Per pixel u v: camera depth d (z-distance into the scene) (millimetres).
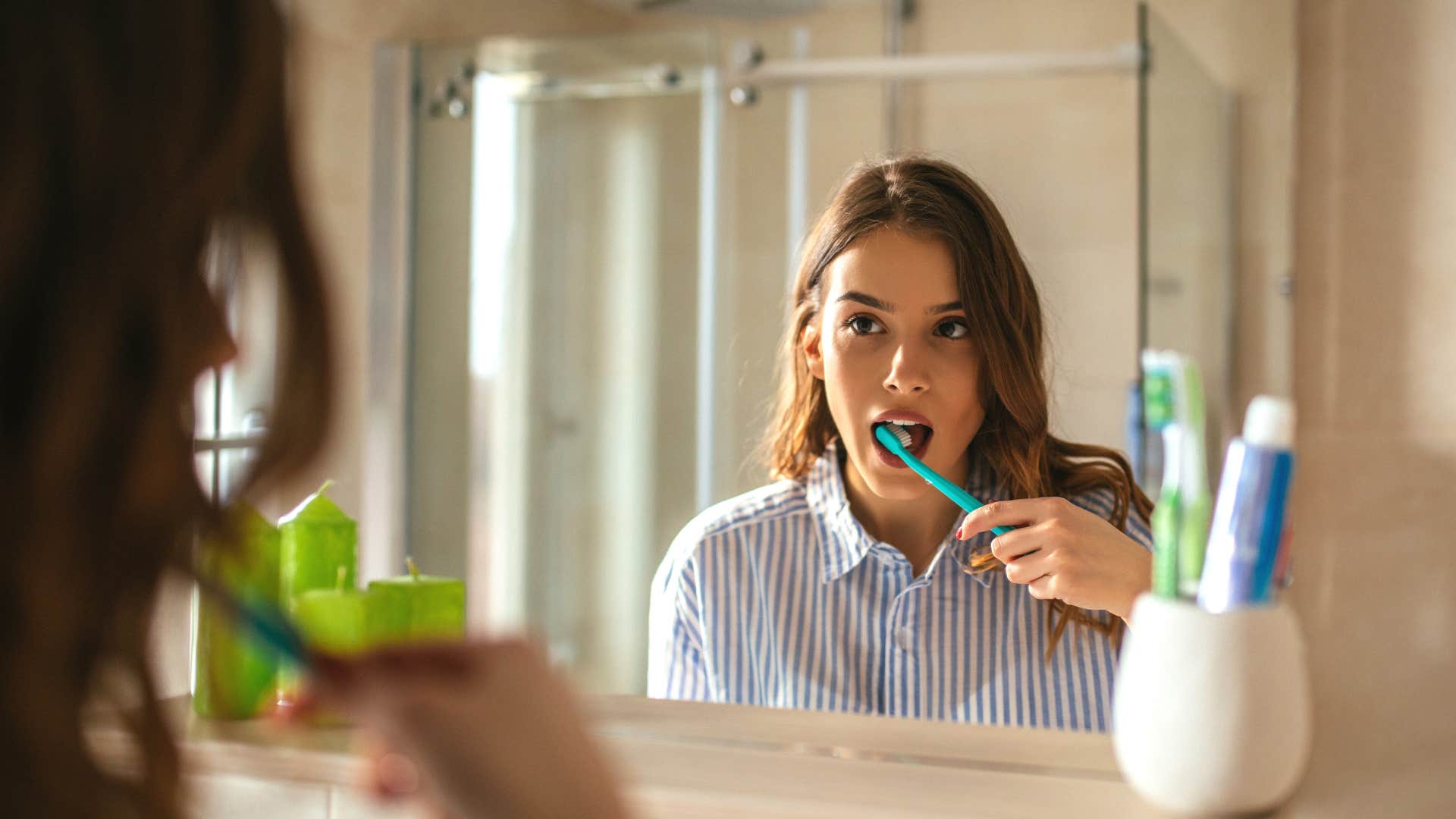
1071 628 815
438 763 282
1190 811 534
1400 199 716
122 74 248
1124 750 555
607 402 1323
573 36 1313
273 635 280
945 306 825
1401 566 693
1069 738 753
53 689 235
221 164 251
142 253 240
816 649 877
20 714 233
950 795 634
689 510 1325
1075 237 1105
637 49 1359
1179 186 831
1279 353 749
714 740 751
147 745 265
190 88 251
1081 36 1174
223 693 766
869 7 1310
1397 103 719
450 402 1216
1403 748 646
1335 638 697
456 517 1228
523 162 1295
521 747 285
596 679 1248
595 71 1326
